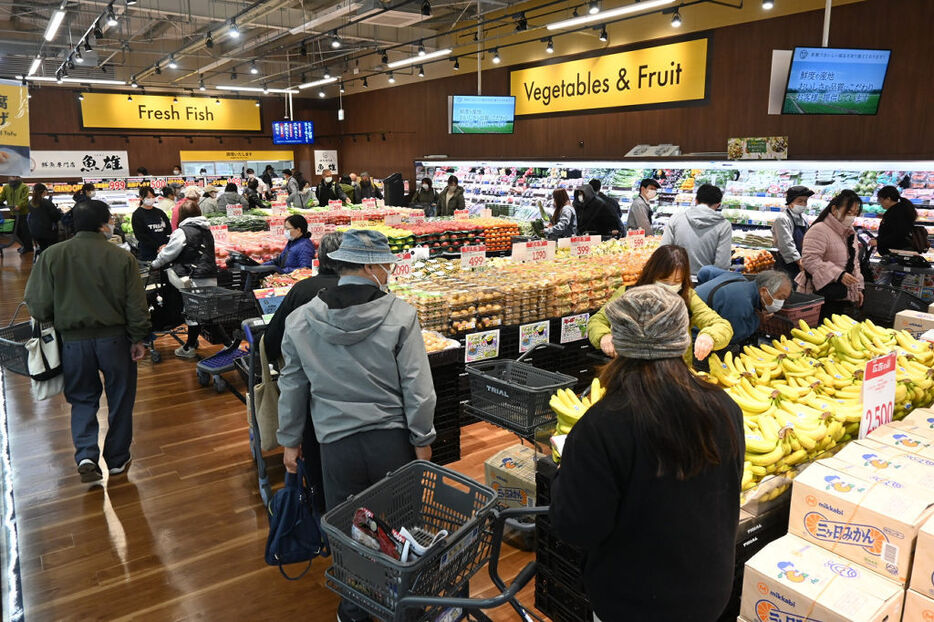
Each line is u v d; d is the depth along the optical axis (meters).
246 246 7.39
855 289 5.11
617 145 12.82
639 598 1.49
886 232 6.57
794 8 9.73
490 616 2.70
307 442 2.90
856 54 6.92
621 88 12.53
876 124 9.05
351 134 21.77
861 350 3.28
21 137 4.15
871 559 1.98
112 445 3.90
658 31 11.71
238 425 4.69
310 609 2.78
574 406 2.67
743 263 6.84
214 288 5.29
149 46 18.81
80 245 3.55
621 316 1.42
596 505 1.41
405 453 2.43
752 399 2.69
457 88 16.86
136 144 20.31
